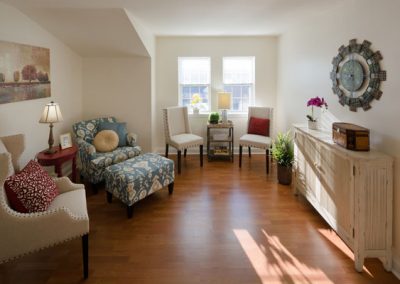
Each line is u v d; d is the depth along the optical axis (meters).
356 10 2.68
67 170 4.36
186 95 5.60
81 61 4.77
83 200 2.37
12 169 2.15
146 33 4.46
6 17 3.03
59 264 2.27
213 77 5.44
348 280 2.08
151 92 4.93
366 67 2.54
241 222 2.93
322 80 3.42
